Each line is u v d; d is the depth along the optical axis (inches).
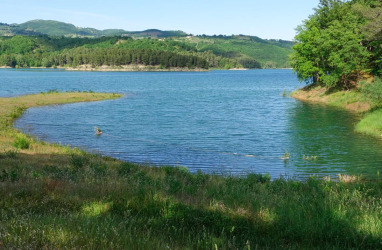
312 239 271.9
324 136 1250.6
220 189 451.2
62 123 1568.7
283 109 2042.3
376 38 1964.8
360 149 1037.2
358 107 1897.1
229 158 973.2
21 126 1480.1
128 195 373.1
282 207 343.0
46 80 5590.6
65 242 214.2
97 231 238.5
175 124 1547.7
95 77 6924.2
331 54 2278.5
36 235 220.5
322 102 2347.4
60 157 828.6
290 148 1081.4
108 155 996.6
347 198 411.2
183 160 951.0
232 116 1779.0
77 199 356.5
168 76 7765.8
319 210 330.6
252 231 288.0
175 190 424.8
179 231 270.4
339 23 2443.4
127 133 1344.7
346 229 283.7
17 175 476.7
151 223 289.0
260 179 660.7
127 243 224.7
